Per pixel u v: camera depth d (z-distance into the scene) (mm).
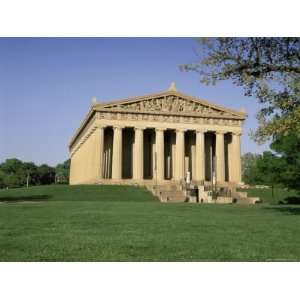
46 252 16031
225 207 47656
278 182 67688
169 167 117312
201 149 110438
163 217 31625
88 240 18875
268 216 33906
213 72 33062
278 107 32375
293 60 32594
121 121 106125
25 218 29734
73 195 71750
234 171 112125
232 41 32562
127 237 19953
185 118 110438
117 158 104250
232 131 113250
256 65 32812
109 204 49594
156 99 109625
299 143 63000
